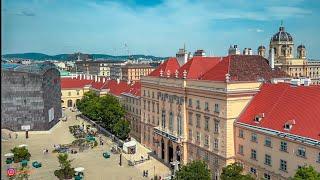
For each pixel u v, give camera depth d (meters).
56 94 187.38
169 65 131.12
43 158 116.62
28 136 153.38
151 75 133.00
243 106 90.38
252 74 97.50
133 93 165.25
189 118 105.44
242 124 86.44
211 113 94.50
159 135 121.31
